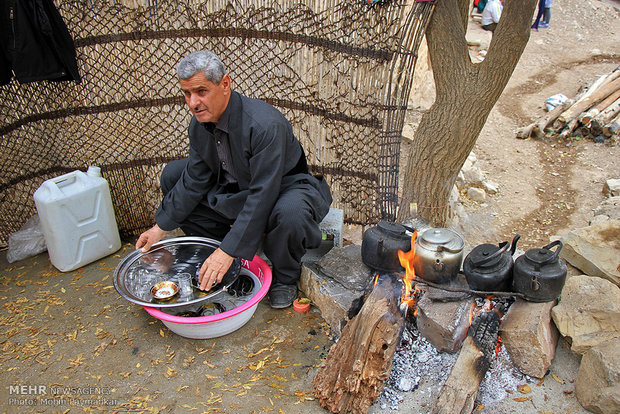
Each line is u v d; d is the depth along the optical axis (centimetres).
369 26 302
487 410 224
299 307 291
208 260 257
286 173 282
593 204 495
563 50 985
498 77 308
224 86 246
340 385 221
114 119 346
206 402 232
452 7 312
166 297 269
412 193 362
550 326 249
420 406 228
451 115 328
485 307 256
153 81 340
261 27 324
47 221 311
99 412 227
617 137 624
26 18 291
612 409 211
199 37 331
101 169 358
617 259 294
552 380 237
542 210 492
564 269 243
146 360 257
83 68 330
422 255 256
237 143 260
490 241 440
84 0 315
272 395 236
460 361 229
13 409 229
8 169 350
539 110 734
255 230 259
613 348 223
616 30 1105
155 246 304
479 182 524
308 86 334
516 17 292
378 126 326
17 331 278
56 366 254
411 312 264
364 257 277
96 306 298
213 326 261
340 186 362
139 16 322
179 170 310
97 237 336
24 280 322
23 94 333
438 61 328
